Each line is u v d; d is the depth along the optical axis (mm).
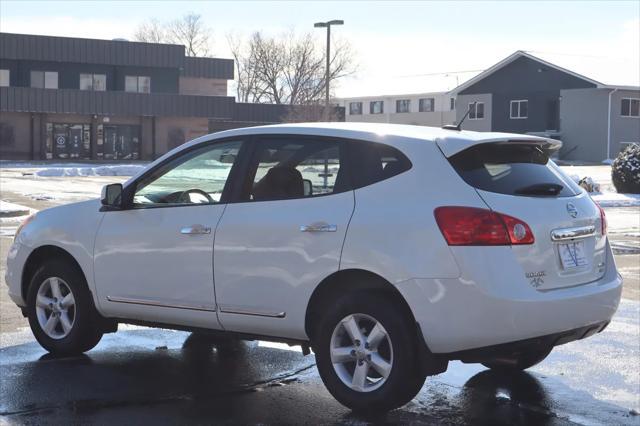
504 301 4949
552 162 5871
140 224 6309
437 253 5023
